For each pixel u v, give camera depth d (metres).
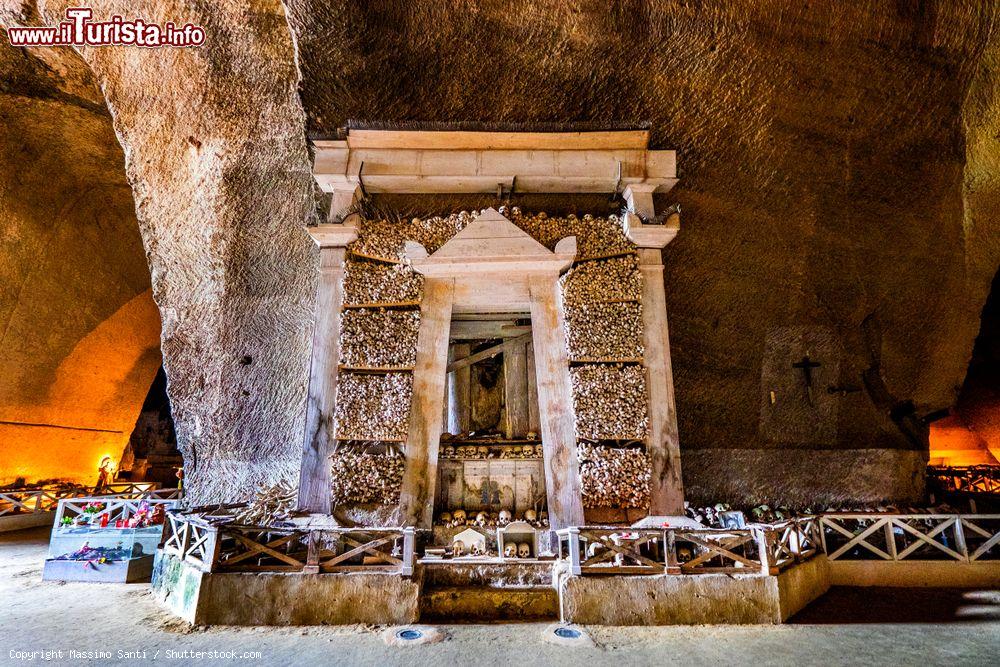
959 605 5.79
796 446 7.95
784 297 8.26
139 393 17.78
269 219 8.50
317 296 7.62
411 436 7.19
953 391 9.04
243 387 8.28
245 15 7.91
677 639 4.84
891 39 7.64
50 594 6.32
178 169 8.83
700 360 7.94
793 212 8.28
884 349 8.65
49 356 14.45
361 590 5.36
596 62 7.61
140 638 4.84
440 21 7.24
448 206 8.08
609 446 7.17
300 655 4.48
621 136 7.84
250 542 5.54
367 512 6.90
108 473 16.64
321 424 7.18
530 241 7.60
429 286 7.70
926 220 8.57
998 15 7.62
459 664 4.32
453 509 7.54
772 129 7.98
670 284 8.05
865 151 8.23
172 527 6.55
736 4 7.29
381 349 7.44
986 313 17.11
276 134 8.41
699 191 8.17
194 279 8.77
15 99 12.07
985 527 7.36
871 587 6.51
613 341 7.44
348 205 7.80
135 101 8.75
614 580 5.39
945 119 8.27
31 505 12.88
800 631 5.04
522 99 7.81
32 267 13.71
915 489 8.16
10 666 4.24
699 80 7.73
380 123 7.81
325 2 6.86
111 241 15.69
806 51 7.59
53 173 13.74
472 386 9.45
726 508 7.38
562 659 4.41
